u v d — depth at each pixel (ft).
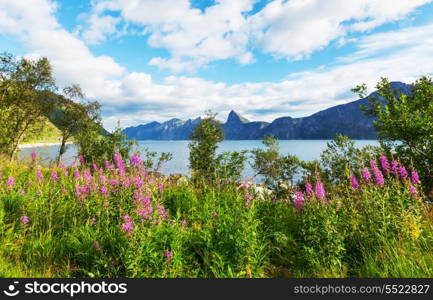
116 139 43.73
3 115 82.84
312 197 17.78
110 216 17.88
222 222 17.47
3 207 18.34
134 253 13.04
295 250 17.48
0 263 13.00
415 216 15.79
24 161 36.94
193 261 15.15
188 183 32.32
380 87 30.78
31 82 91.66
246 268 14.03
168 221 17.46
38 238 16.34
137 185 18.94
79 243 15.29
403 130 26.43
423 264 13.60
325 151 31.76
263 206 22.62
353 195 19.16
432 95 27.94
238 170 34.50
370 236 16.15
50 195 19.95
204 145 39.50
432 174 25.41
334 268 14.62
